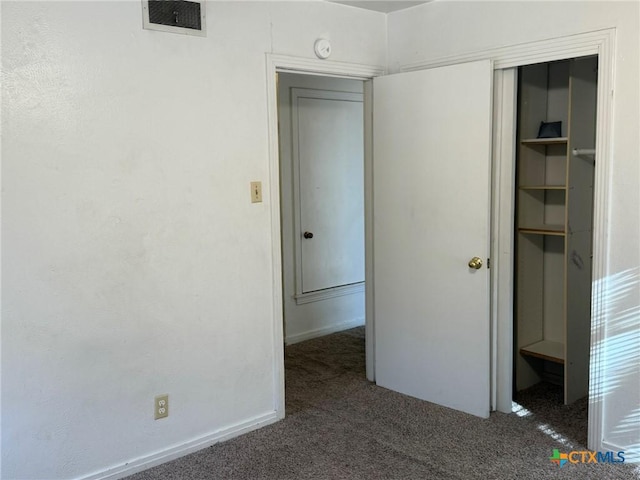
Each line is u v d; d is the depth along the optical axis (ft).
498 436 9.67
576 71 10.18
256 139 9.73
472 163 10.09
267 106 9.83
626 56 8.25
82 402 8.18
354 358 13.94
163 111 8.61
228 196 9.45
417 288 11.13
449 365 10.79
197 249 9.16
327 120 15.52
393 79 11.00
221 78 9.21
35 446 7.84
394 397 11.48
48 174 7.63
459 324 10.56
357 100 16.15
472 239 10.23
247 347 9.95
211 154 9.19
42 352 7.77
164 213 8.75
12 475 7.68
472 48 10.23
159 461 8.99
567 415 10.48
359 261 16.80
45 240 7.67
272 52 9.82
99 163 8.05
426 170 10.72
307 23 10.28
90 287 8.11
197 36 8.87
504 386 10.59
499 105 10.09
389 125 11.19
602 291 8.77
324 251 15.87
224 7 9.14
